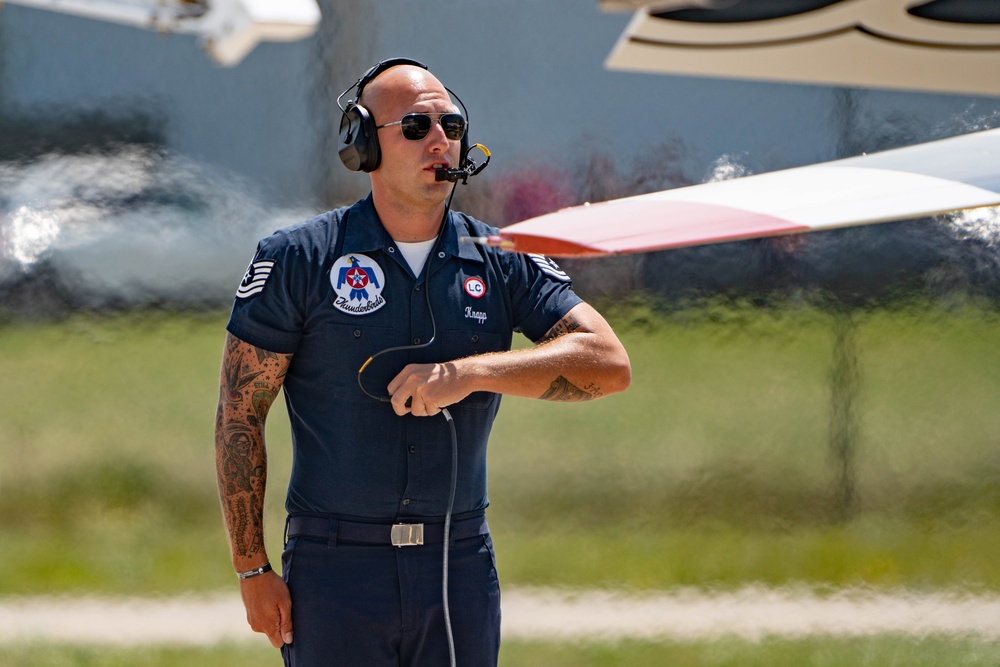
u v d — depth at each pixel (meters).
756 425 26.84
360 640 7.96
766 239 28.75
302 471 8.26
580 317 8.54
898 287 28.28
